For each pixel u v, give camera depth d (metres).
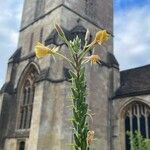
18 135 25.75
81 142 3.51
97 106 26.81
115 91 28.97
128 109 27.02
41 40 29.47
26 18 34.28
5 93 28.33
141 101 25.91
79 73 3.80
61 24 27.69
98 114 26.58
